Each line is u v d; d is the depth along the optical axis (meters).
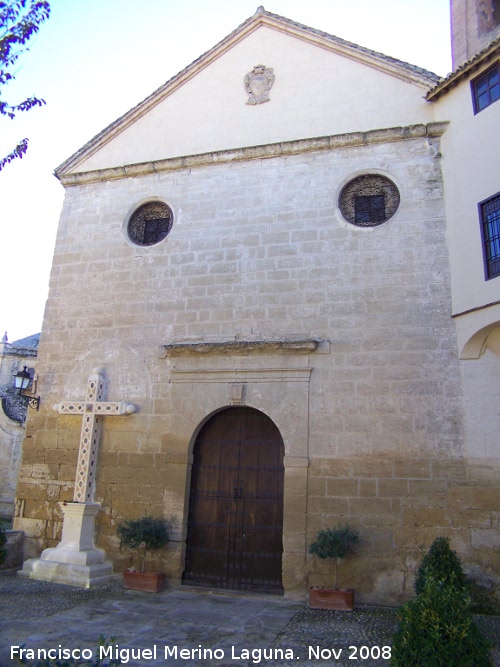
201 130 12.34
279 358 10.22
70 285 12.18
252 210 11.29
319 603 8.52
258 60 12.39
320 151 11.20
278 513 9.88
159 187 12.20
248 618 8.03
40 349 11.95
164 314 11.26
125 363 11.23
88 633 7.13
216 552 9.98
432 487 8.95
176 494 10.17
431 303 9.73
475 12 12.50
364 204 10.84
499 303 8.72
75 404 11.10
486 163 9.50
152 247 11.79
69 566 9.88
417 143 10.66
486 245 9.27
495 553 8.45
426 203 10.26
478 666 5.31
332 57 11.83
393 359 9.65
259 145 11.51
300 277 10.58
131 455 10.68
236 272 11.02
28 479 11.26
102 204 12.55
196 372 10.64
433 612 5.57
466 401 9.12
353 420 9.57
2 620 7.56
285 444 9.79
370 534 9.03
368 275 10.20
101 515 10.58
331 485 9.40
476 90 10.09
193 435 10.41
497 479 8.69
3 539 9.34
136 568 10.05
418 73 11.01
